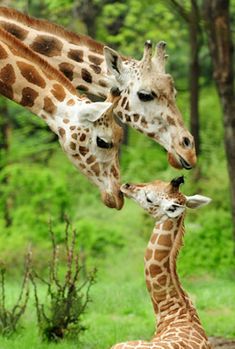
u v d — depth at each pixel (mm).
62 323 12781
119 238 22844
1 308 13000
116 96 9375
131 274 21656
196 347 8805
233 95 19344
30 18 10352
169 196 9352
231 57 19203
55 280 12961
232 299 16906
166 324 9266
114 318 15258
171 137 9820
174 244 9383
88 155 9359
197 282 20203
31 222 22734
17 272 20562
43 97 9531
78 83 10367
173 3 20078
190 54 23766
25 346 12016
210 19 19188
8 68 9531
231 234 22156
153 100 9836
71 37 10430
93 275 13289
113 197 9430
